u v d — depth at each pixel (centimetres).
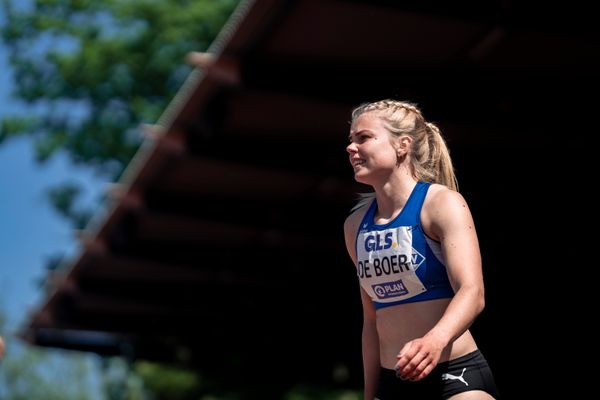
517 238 3072
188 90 2598
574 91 2442
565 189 2878
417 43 2245
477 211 2945
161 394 6494
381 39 2231
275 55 2345
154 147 3034
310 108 2598
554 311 3431
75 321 5231
